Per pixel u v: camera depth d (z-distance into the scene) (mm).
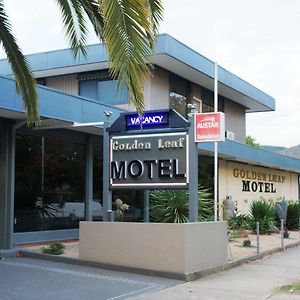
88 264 12062
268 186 33969
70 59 20781
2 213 13961
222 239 12633
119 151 12719
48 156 16078
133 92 6348
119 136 12750
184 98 23516
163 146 12195
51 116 14008
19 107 12828
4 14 9906
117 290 9586
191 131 11953
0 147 14125
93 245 12094
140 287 9953
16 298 8609
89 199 17453
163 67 21422
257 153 28500
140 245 11422
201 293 9562
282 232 17750
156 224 11289
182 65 21047
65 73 21953
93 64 20531
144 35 6156
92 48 20375
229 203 24797
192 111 13328
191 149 11906
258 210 23516
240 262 13562
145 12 6121
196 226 11406
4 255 13125
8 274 10781
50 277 10586
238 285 10453
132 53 6117
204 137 12383
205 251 11758
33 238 15234
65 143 16766
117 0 6012
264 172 33344
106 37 6129
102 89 21375
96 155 18125
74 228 16938
